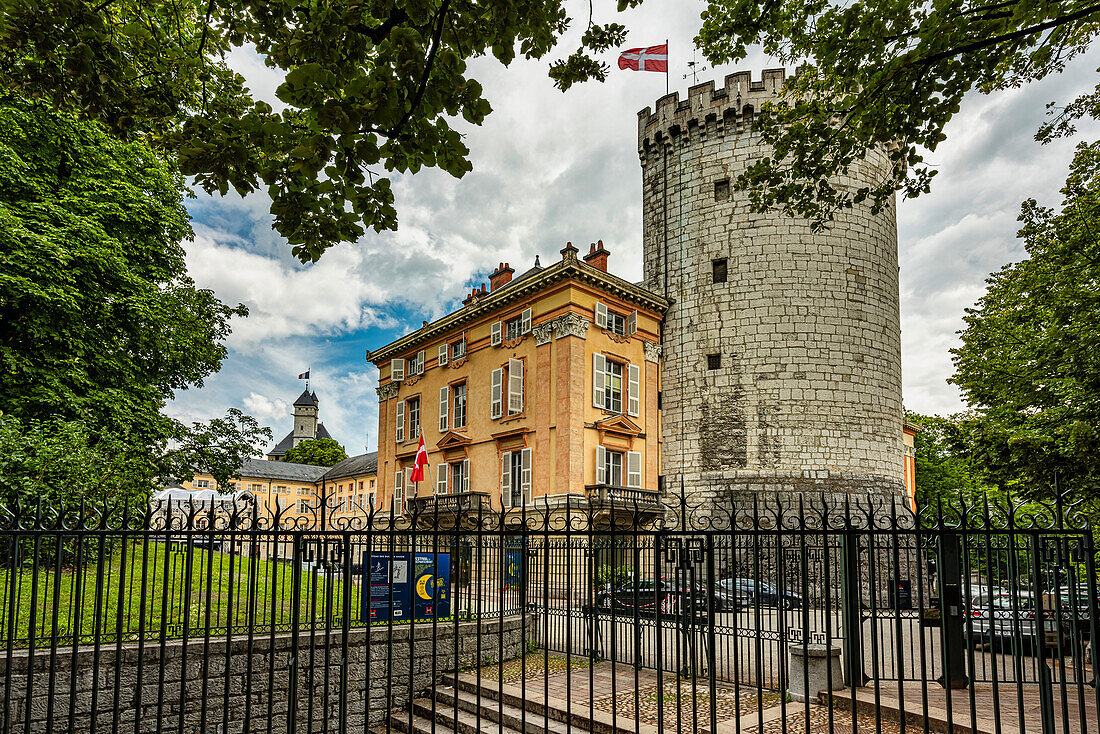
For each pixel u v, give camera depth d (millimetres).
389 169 6371
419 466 31297
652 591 14094
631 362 29297
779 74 28750
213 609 11398
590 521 6566
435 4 5809
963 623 10016
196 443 23781
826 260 28000
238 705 9375
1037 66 8133
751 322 28203
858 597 9656
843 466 26906
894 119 8547
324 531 6656
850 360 27656
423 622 11727
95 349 20297
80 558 7793
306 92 5484
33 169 19391
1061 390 16312
